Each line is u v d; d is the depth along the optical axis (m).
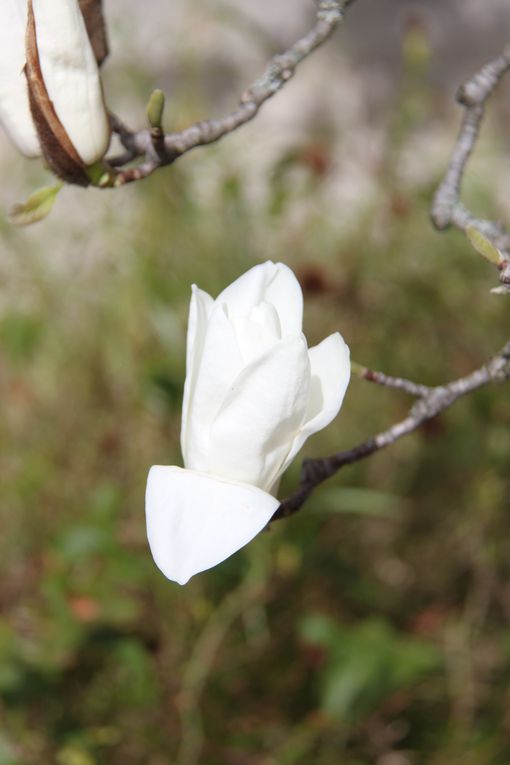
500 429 1.39
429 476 1.48
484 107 0.99
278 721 1.29
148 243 1.46
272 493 0.81
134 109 1.66
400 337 1.50
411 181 1.64
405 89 1.64
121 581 1.25
